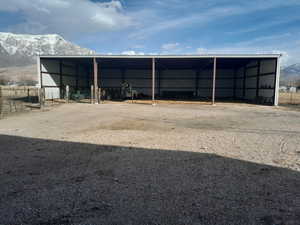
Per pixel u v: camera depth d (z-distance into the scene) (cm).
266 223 224
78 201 266
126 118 948
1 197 275
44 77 1700
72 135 623
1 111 1116
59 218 230
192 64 2094
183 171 364
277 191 295
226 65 2183
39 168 373
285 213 243
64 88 1983
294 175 350
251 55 1546
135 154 453
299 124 824
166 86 2497
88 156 438
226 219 230
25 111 1173
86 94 2105
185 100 2014
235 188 303
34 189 297
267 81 1703
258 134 650
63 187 303
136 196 279
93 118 944
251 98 1994
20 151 467
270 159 426
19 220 226
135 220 228
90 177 338
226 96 2423
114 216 235
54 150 476
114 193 287
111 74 2492
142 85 2486
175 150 482
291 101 2095
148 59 1764
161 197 277
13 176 340
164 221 226
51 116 998
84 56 1638
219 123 841
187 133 659
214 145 525
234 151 477
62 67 1947
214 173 356
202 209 250
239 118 973
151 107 1423
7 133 642
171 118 959
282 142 557
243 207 254
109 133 652
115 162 405
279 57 1549
